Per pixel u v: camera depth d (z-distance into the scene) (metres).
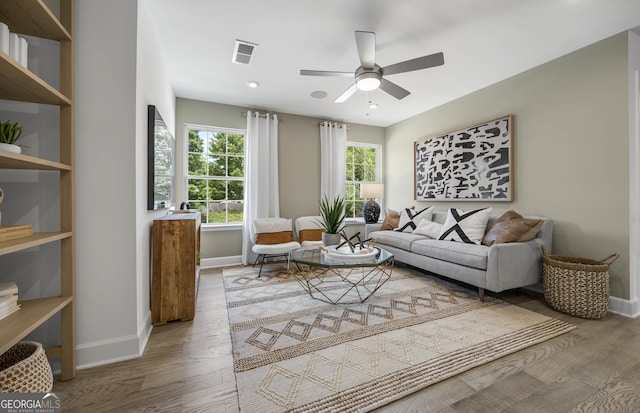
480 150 3.43
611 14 2.04
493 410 1.21
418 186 4.48
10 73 1.05
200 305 2.47
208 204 4.05
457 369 1.50
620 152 2.27
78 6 1.52
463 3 1.95
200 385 1.38
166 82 2.86
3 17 1.22
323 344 1.78
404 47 2.51
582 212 2.51
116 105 1.60
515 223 2.65
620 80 2.27
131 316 1.64
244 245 4.03
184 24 2.20
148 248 2.06
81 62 1.53
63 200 1.42
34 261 1.48
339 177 4.77
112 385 1.37
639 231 2.29
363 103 4.03
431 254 3.04
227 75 3.12
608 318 2.17
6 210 1.42
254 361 1.58
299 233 4.25
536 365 1.55
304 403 1.25
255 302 2.54
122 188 1.62
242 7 2.00
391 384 1.38
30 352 1.24
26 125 1.44
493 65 2.85
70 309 1.42
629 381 1.41
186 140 3.85
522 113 3.00
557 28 2.22
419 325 2.05
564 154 2.64
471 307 2.40
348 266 2.26
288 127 4.48
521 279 2.49
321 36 2.36
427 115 4.33
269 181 4.24
